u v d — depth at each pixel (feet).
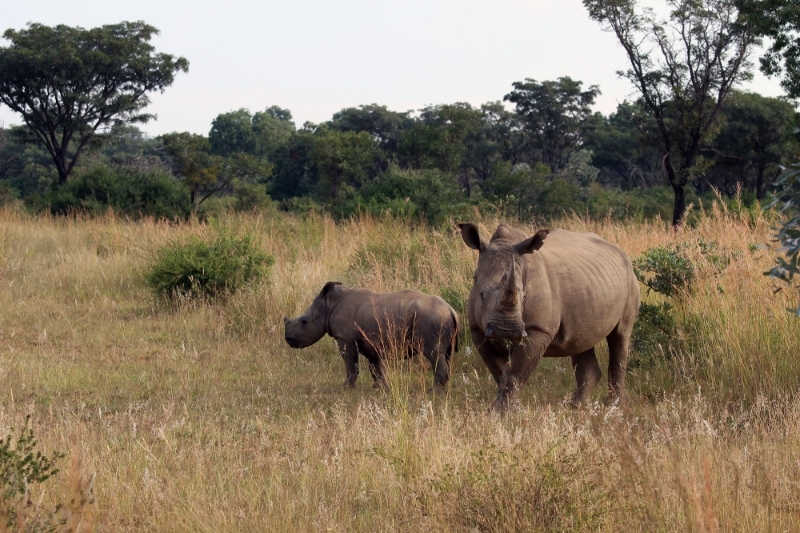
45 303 66.95
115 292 72.28
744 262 51.11
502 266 36.11
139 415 39.55
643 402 44.34
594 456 27.50
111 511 26.13
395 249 74.28
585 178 297.12
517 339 34.53
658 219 79.25
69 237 95.45
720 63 159.22
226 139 410.93
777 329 44.57
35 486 26.37
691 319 49.70
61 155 241.55
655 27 160.04
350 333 47.29
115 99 240.94
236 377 48.39
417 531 25.34
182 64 248.11
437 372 45.62
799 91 146.51
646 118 172.55
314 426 35.88
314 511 26.99
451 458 29.25
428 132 237.86
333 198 201.57
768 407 38.19
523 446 28.71
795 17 143.02
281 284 65.41
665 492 24.91
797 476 27.66
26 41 230.27
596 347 50.96
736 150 242.99
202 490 27.91
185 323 60.75
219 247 68.90
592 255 42.50
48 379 45.21
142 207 162.91
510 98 325.83
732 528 23.90
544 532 24.35
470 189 303.68
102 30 242.58
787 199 30.58
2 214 115.44
